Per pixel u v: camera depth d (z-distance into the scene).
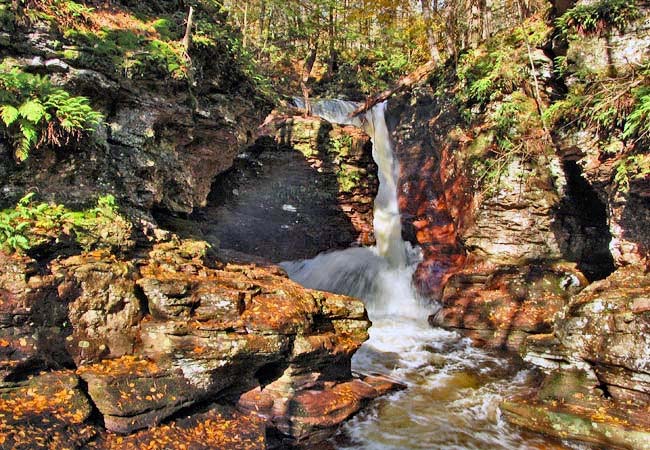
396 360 9.98
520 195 12.11
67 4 6.94
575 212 12.03
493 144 12.62
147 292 6.25
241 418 6.16
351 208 15.42
